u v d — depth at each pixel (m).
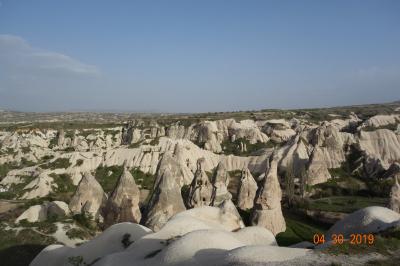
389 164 83.31
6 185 76.25
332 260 21.16
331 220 56.28
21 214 45.66
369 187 72.12
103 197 49.28
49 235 40.25
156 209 42.91
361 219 32.41
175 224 30.77
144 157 81.19
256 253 21.89
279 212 51.28
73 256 31.19
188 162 82.88
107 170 79.25
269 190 50.62
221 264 21.50
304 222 57.66
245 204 60.59
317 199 67.69
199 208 37.31
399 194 51.25
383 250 22.78
